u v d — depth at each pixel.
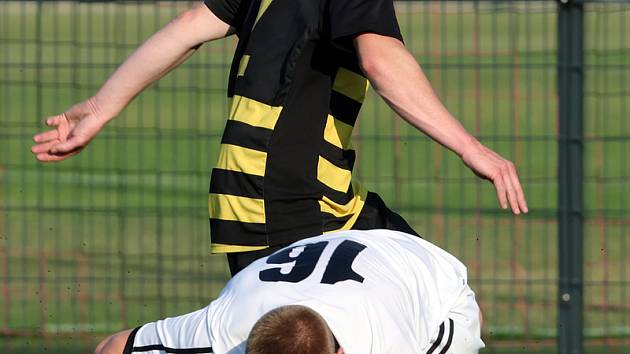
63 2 28.34
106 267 31.06
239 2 15.12
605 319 27.27
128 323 29.06
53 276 33.31
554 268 34.12
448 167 42.66
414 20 59.75
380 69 13.04
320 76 13.80
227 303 12.14
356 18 13.21
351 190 14.56
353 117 14.09
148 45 15.41
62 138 15.76
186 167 44.06
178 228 38.97
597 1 23.78
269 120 13.78
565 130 24.17
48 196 42.62
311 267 12.18
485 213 31.17
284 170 13.78
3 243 37.44
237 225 14.02
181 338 12.35
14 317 30.12
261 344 10.52
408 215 37.62
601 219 30.94
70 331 28.34
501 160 12.55
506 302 30.02
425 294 12.83
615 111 48.28
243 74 14.07
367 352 11.59
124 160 34.34
